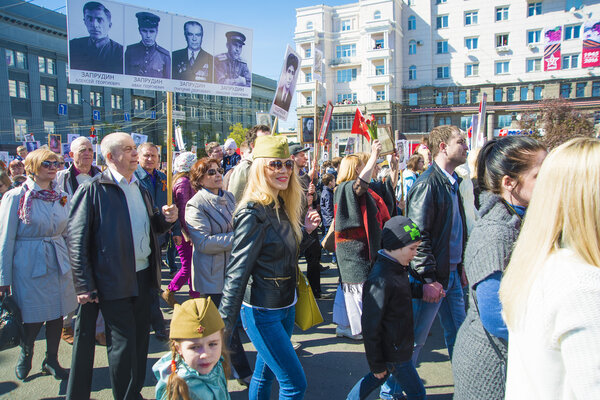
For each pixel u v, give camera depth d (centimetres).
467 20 4362
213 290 367
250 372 353
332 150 4716
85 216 277
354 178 432
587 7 3884
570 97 4012
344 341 437
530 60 4162
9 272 336
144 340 310
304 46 4769
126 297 285
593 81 3912
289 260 241
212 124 6638
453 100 4447
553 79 4047
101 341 432
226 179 520
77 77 333
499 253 164
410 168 681
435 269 296
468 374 175
